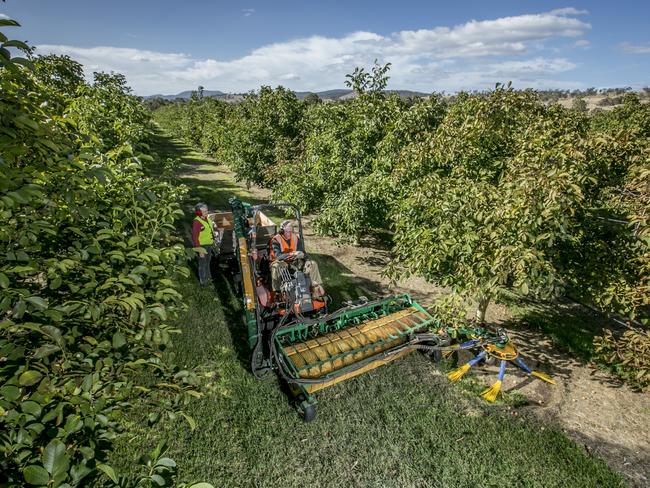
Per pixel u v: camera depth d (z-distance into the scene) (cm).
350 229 966
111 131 836
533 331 729
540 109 741
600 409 532
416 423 490
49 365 205
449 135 666
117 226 320
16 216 221
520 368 611
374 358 522
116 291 245
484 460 440
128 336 250
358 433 471
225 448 439
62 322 223
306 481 408
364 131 973
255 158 1611
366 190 892
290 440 455
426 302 831
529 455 448
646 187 463
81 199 258
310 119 1352
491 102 650
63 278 256
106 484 195
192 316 702
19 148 204
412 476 418
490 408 523
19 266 201
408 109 976
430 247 571
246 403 506
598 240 548
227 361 589
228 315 723
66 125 292
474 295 560
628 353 516
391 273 655
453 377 571
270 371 545
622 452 461
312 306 587
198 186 1823
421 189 619
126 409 239
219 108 2798
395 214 798
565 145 498
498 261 493
